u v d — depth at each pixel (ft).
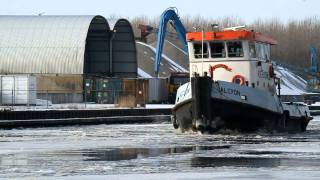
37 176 135.44
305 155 172.96
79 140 224.74
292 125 261.65
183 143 208.44
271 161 159.43
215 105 227.81
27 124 303.89
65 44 502.79
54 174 138.00
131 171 142.31
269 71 253.24
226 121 231.50
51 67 495.00
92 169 145.28
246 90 231.71
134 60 533.55
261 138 226.38
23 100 420.77
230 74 240.53
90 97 477.36
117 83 472.85
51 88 485.15
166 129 290.15
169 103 510.17
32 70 497.05
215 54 241.14
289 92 648.38
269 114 238.89
